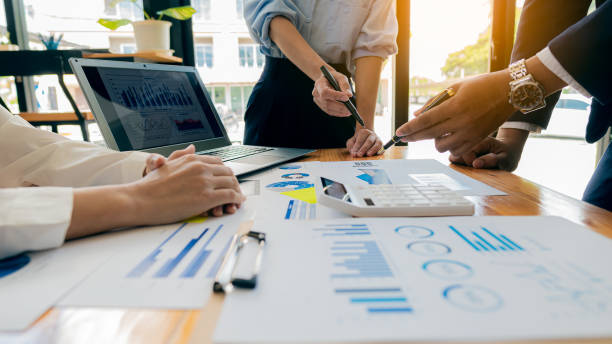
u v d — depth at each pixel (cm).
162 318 23
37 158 54
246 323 21
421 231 36
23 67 187
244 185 62
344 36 114
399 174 70
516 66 56
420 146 112
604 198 76
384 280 26
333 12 112
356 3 110
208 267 30
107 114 68
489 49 240
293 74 120
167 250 34
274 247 32
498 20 234
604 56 49
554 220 39
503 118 61
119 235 39
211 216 45
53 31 251
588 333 20
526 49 85
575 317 21
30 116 192
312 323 21
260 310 22
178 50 231
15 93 258
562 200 52
